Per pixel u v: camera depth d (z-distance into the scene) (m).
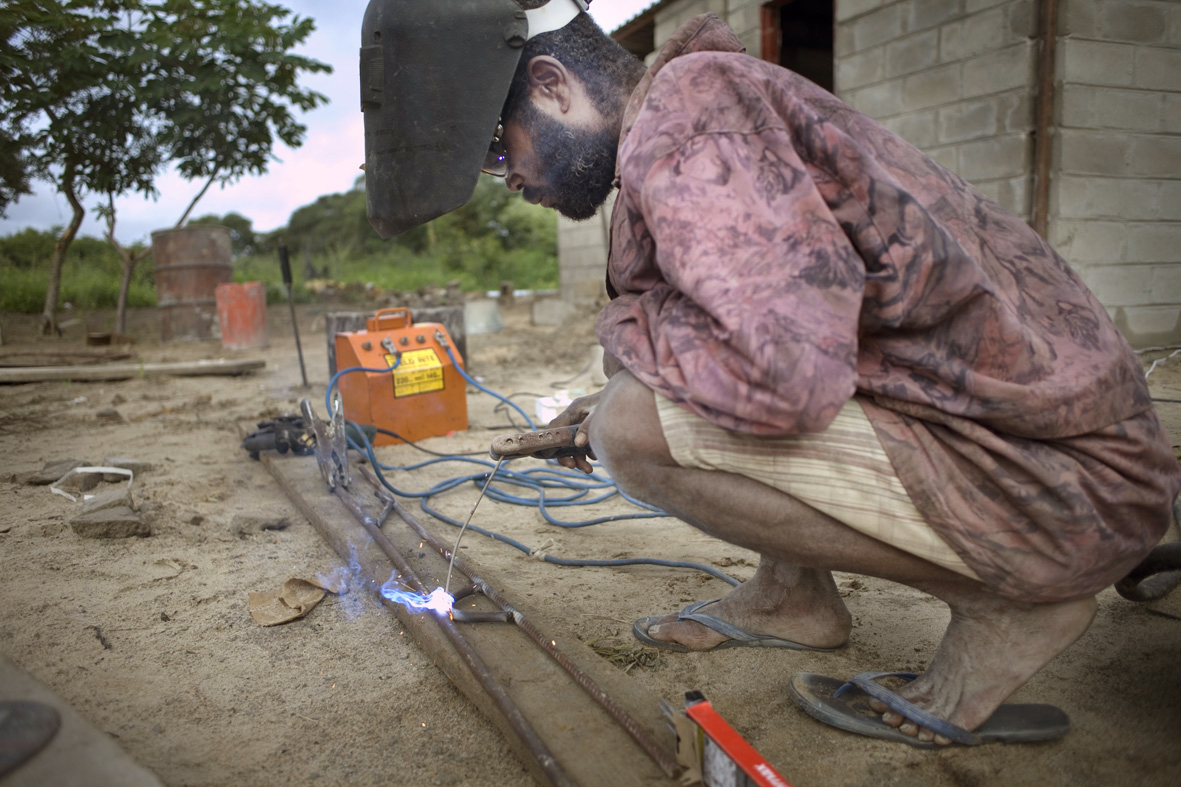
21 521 3.23
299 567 2.73
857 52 7.42
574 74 1.67
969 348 1.35
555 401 5.06
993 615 1.49
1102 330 1.43
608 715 1.64
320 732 1.76
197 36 12.20
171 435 5.07
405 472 4.04
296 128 13.27
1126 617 2.12
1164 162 6.35
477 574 2.37
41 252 23.27
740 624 2.04
